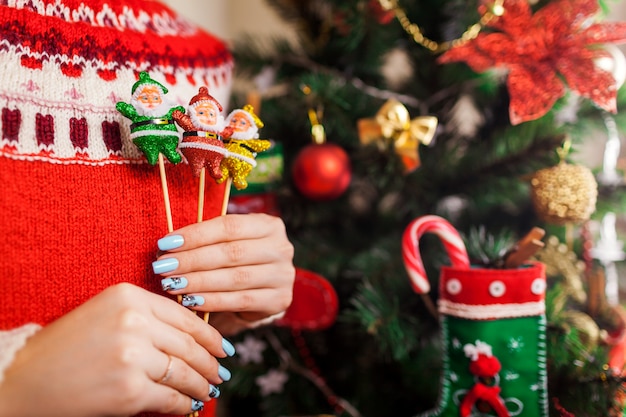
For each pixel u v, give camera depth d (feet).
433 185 2.68
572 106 2.59
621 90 2.41
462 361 2.24
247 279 1.99
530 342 2.19
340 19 2.64
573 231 2.65
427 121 2.49
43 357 1.66
